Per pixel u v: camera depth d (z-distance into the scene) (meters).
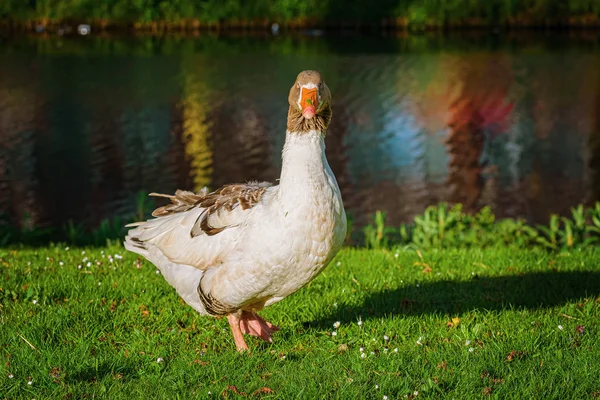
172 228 5.49
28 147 17.06
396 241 10.20
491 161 16.00
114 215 13.34
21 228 12.54
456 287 7.11
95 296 6.69
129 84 22.67
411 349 5.50
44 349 5.51
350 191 14.35
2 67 24.83
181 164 16.03
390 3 33.19
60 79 23.22
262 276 5.02
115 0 33.03
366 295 6.88
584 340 5.59
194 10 33.38
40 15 32.56
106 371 5.20
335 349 5.62
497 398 4.67
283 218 4.89
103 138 17.73
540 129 18.08
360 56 26.58
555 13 32.34
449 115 19.34
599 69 23.70
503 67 24.39
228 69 24.73
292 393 4.82
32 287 6.76
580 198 13.88
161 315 6.31
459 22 32.81
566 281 7.16
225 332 6.00
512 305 6.55
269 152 16.77
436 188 14.48
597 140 17.16
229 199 5.33
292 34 32.16
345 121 18.92
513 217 13.12
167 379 5.04
